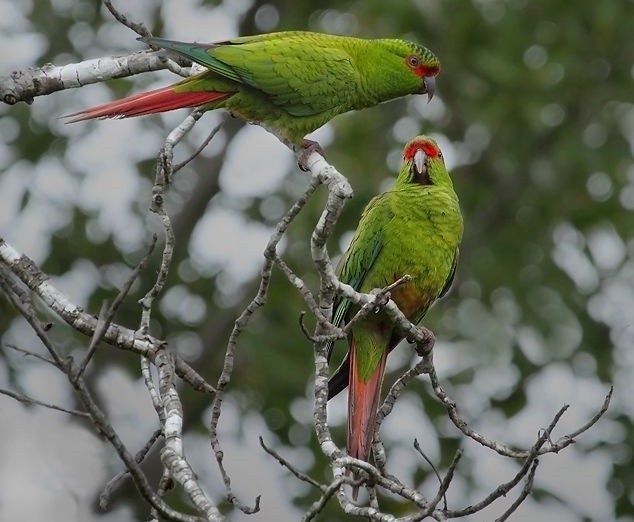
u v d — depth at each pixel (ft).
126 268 48.65
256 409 48.29
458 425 24.36
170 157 24.21
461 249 53.01
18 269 24.44
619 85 53.16
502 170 54.75
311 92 30.83
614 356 49.49
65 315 24.09
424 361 25.55
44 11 48.39
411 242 30.86
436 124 53.83
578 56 52.80
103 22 48.88
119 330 23.73
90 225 48.14
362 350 29.66
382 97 33.50
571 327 49.47
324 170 22.89
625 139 53.98
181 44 28.48
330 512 43.96
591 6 52.90
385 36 51.60
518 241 53.31
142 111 28.40
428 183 32.14
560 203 53.83
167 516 19.45
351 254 31.63
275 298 49.83
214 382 49.14
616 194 53.06
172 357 23.65
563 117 54.49
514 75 50.93
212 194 52.19
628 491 43.78
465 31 51.93
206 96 29.60
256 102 30.45
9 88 26.99
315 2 53.93
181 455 21.25
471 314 49.03
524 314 49.96
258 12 53.78
